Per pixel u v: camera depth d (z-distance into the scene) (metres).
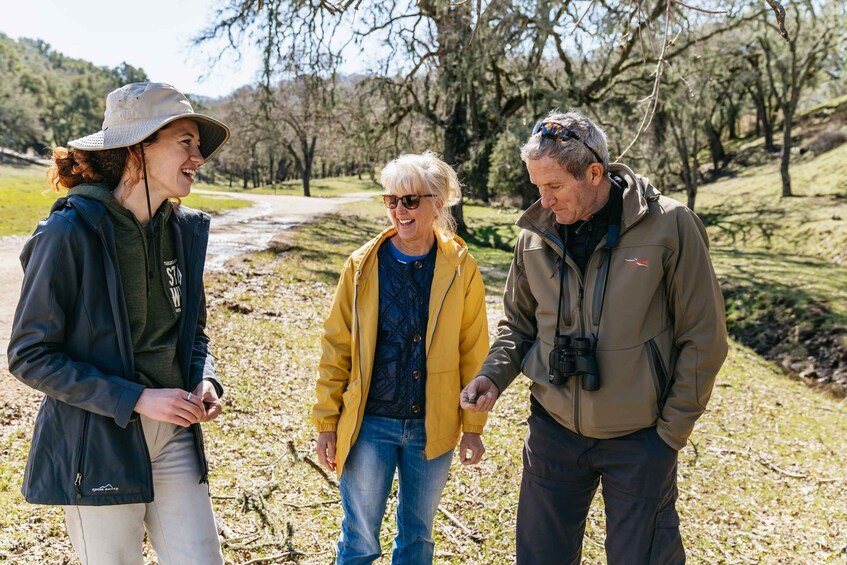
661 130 24.53
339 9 3.95
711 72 20.97
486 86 19.19
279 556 3.14
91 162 1.90
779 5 2.67
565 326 2.26
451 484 4.22
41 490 1.82
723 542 4.16
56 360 1.75
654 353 2.13
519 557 2.44
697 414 2.11
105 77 86.25
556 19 9.57
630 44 11.51
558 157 2.04
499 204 35.06
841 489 5.31
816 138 33.97
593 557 3.56
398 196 2.33
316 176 81.06
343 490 2.46
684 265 2.08
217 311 8.59
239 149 41.72
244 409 5.23
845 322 11.79
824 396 9.30
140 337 1.98
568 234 2.26
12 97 64.31
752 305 13.99
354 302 2.39
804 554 4.11
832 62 27.80
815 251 20.83
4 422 4.50
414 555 2.54
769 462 5.75
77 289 1.81
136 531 1.99
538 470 2.38
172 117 1.89
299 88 17.20
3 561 2.85
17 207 18.58
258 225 22.42
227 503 3.62
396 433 2.40
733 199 29.83
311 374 6.53
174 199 2.21
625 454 2.17
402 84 20.61
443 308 2.40
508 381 2.41
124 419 1.79
